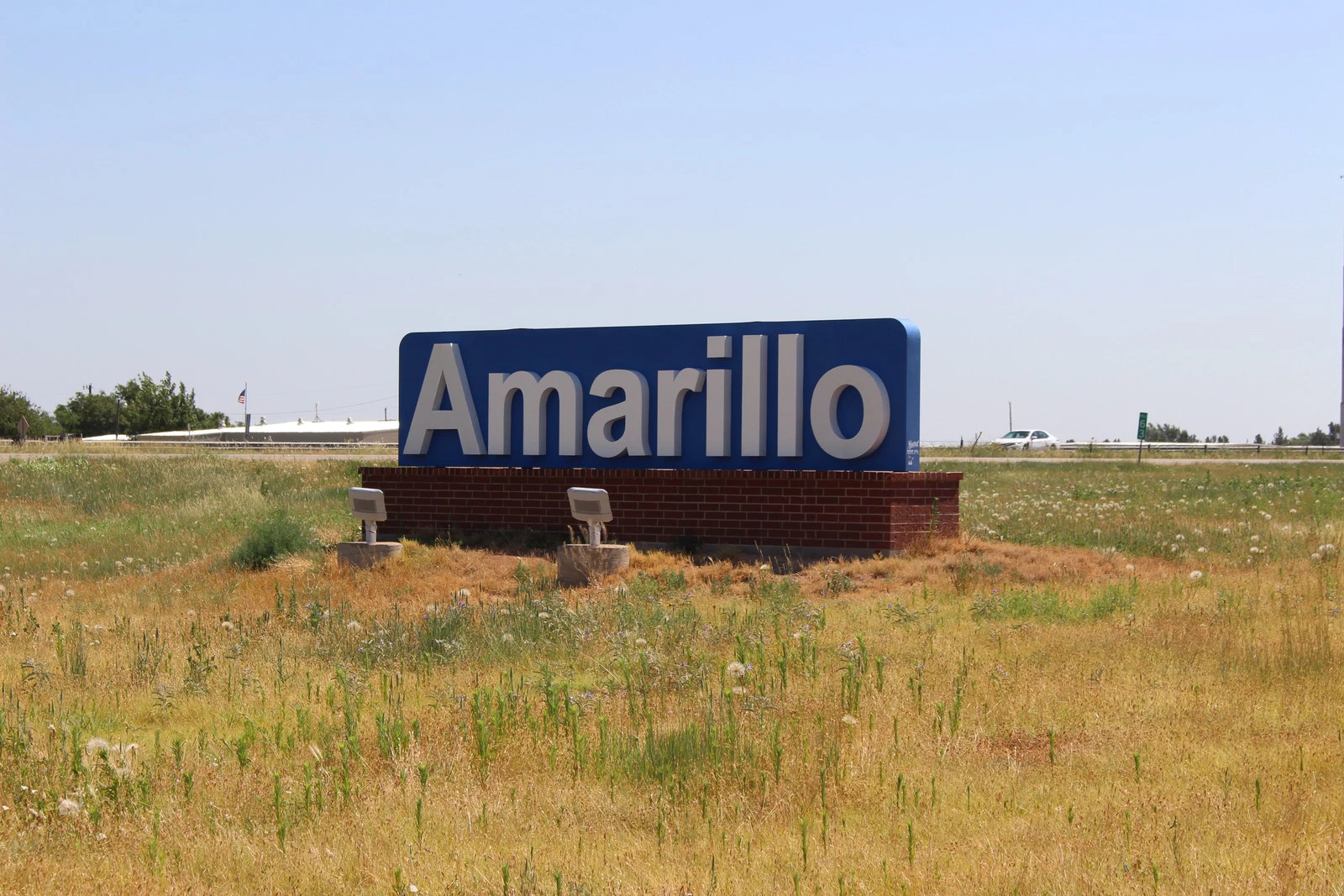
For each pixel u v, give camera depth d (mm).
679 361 18203
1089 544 18641
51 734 7906
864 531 16594
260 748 8281
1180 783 7078
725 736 7828
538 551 17766
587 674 10602
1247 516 22922
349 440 88812
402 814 6887
